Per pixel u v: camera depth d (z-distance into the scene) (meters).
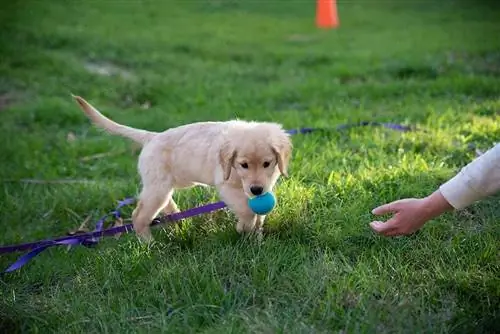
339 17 5.58
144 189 2.12
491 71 3.71
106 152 2.96
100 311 1.79
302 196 2.19
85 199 2.46
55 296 1.89
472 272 1.82
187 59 4.35
